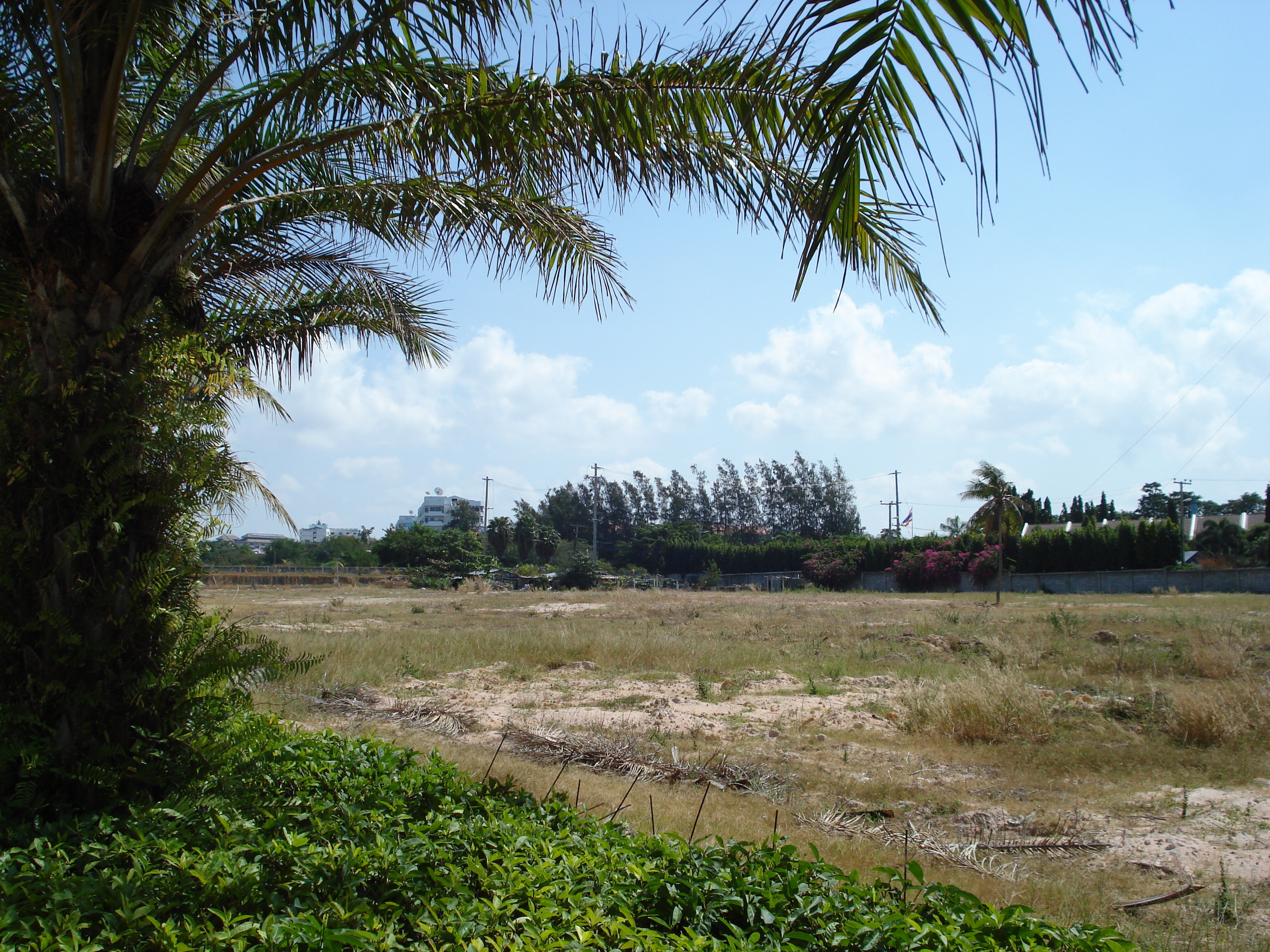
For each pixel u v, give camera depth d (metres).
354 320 7.22
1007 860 5.70
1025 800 7.14
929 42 2.79
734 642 18.38
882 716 10.55
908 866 3.54
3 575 3.99
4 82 5.01
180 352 4.52
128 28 4.07
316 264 6.78
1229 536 51.72
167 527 4.38
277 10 4.90
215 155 4.70
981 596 41.34
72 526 4.01
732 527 105.31
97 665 4.07
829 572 57.72
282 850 3.37
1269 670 13.52
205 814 3.89
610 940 2.96
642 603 36.59
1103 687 12.46
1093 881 5.32
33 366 4.23
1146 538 46.44
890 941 2.88
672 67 4.80
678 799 6.79
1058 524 79.81
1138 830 6.32
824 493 102.44
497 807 4.50
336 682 11.81
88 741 4.06
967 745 9.09
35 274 4.26
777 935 3.01
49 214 4.14
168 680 4.29
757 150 4.55
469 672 13.85
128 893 2.93
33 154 5.45
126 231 4.28
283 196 5.36
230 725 4.77
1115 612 25.17
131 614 4.21
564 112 5.03
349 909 3.05
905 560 53.53
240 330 6.87
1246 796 7.12
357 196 5.89
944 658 16.14
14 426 4.05
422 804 4.57
